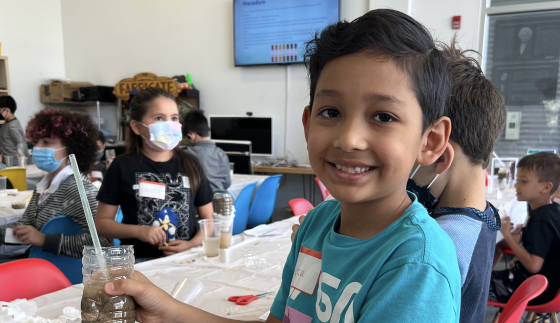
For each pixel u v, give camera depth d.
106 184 1.83
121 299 0.64
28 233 1.66
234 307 1.05
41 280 1.19
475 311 0.81
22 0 6.15
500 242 2.41
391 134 0.53
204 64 5.68
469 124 0.90
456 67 0.92
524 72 4.19
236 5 5.22
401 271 0.50
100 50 6.45
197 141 3.36
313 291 0.67
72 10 6.56
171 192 1.88
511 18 4.16
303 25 4.88
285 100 5.19
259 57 5.19
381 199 0.60
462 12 4.23
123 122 6.02
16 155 4.84
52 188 1.90
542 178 2.00
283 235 1.82
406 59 0.53
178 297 1.01
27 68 6.27
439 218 0.87
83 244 1.67
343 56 0.54
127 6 6.14
